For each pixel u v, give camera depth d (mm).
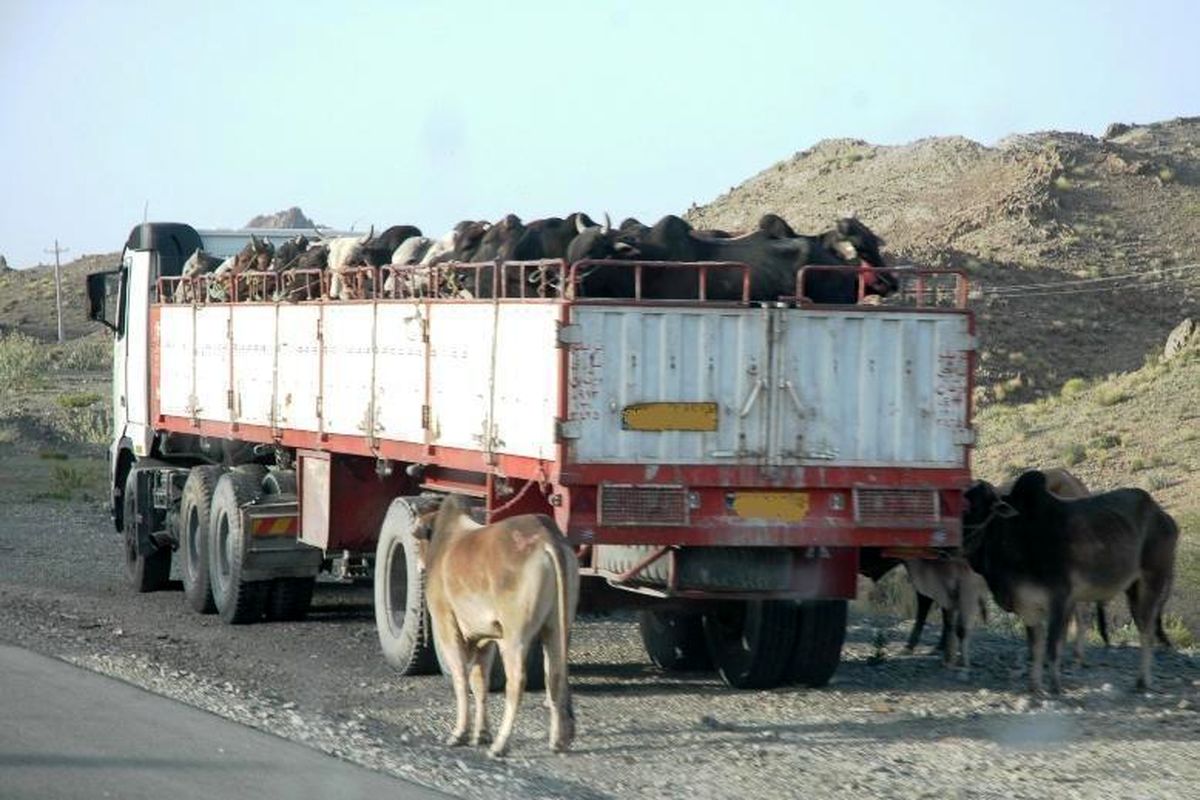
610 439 13727
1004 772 12078
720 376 14039
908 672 17109
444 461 15797
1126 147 132750
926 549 15023
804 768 12172
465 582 12547
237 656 17844
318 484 18969
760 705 15008
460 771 11305
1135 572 15750
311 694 15352
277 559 20312
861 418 14406
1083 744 13164
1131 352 87188
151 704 13172
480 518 15125
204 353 22375
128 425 25812
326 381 18531
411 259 18172
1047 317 92312
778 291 15055
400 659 16281
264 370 20281
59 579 25594
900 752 12805
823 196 130625
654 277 14828
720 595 14391
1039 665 15641
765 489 14195
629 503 13789
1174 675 16969
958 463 14656
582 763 12219
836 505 14438
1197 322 70875
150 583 24234
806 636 15602
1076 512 15469
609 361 13727
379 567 16828
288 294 19953
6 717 12414
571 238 15805
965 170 126625
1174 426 53625
